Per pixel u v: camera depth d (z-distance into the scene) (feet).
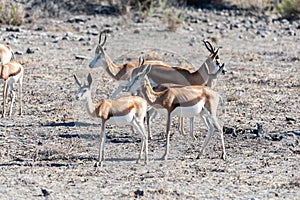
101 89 114.11
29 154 76.18
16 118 94.22
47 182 65.46
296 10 219.41
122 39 174.40
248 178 67.82
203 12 222.69
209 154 77.71
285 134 87.04
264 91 118.21
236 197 61.67
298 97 113.80
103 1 220.23
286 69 142.92
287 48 171.32
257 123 93.25
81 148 79.05
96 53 99.76
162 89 81.20
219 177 68.08
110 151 77.71
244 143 82.74
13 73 94.38
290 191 63.77
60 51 155.02
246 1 232.73
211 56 96.27
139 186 64.59
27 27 184.96
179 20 200.44
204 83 91.45
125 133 86.63
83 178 67.00
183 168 71.41
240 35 188.44
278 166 72.79
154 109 77.10
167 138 74.33
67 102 104.68
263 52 164.04
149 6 223.71
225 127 87.97
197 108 73.56
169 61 147.84
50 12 203.82
